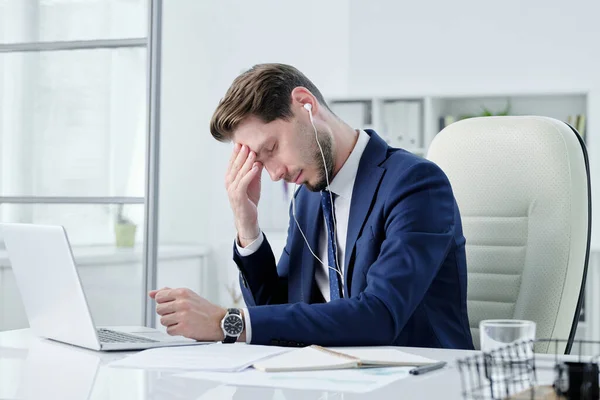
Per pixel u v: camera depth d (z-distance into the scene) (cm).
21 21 352
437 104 587
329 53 618
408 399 105
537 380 112
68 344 162
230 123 188
